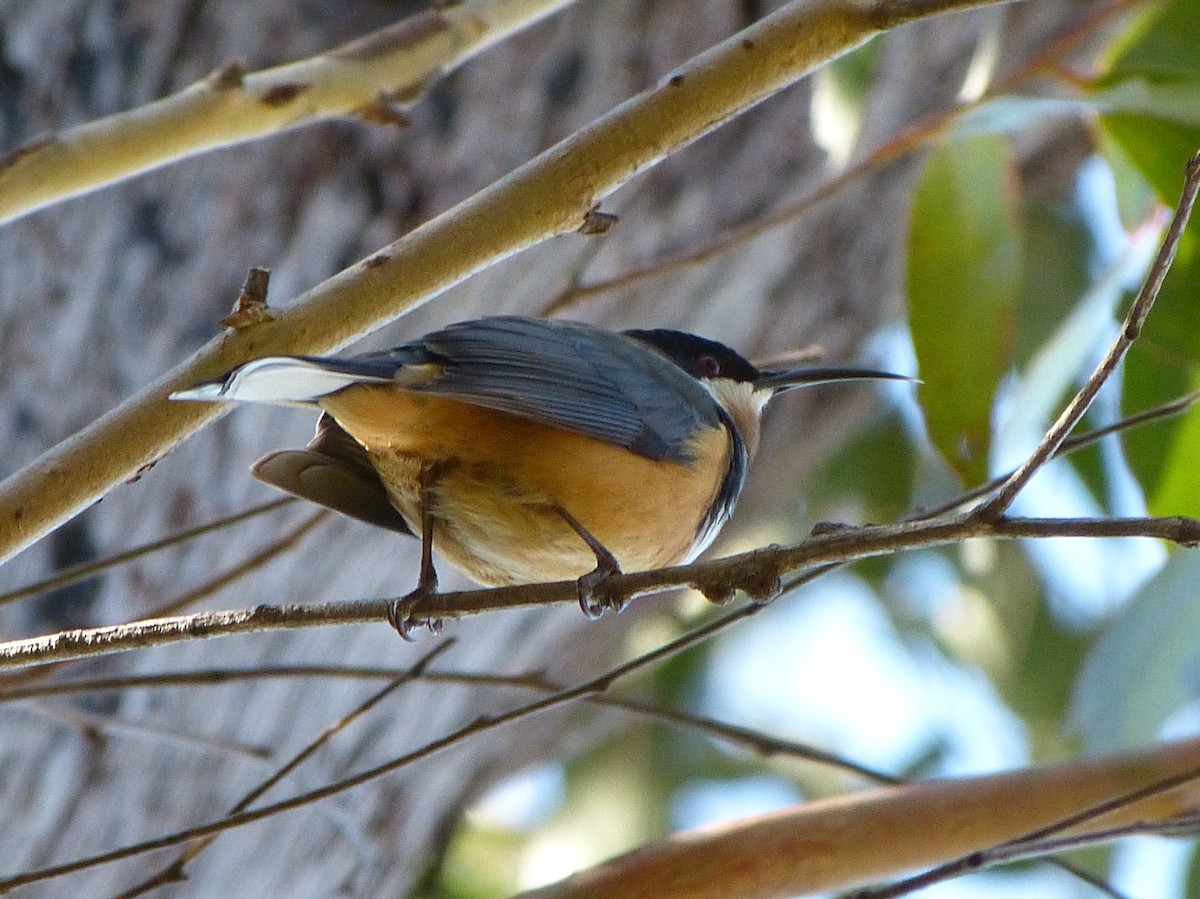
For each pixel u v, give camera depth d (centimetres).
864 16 736
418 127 1088
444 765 1323
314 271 1069
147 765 1061
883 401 1758
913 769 1819
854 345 1395
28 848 1026
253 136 816
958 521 627
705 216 1229
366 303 716
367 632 1174
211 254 1058
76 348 1038
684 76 739
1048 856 837
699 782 1819
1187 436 1064
